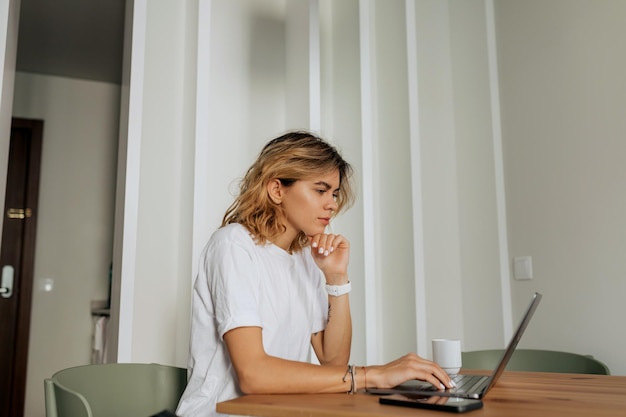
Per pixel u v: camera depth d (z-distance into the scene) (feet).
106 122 14.06
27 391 12.52
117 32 11.93
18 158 13.33
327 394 3.35
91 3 10.80
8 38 6.27
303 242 4.66
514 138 8.40
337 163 4.36
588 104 7.25
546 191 7.80
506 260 8.36
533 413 2.72
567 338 7.35
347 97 8.50
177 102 7.52
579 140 7.34
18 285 12.89
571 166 7.44
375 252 8.63
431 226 9.03
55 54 12.79
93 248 13.47
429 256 8.94
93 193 13.67
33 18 11.27
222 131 7.73
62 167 13.51
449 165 9.34
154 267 7.11
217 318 3.85
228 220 4.58
